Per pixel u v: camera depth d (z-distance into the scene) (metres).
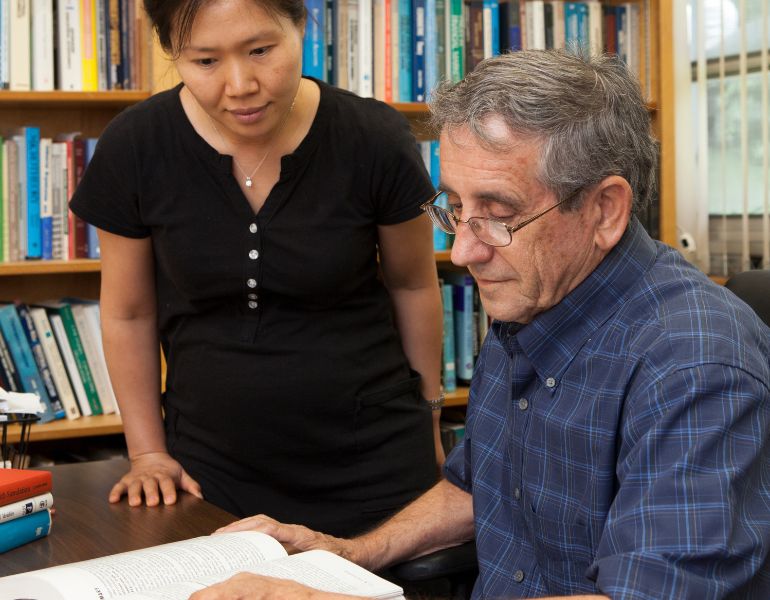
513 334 1.20
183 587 1.00
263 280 1.60
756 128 3.04
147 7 1.42
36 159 2.58
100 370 2.68
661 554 0.88
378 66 2.79
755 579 0.95
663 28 3.02
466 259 1.09
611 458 1.07
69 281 2.88
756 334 1.03
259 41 1.39
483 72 1.07
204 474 1.67
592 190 1.06
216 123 1.56
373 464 1.69
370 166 1.61
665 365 1.00
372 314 1.71
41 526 1.26
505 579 1.24
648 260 1.12
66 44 2.54
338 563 1.08
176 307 1.67
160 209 1.61
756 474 0.93
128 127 1.60
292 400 1.63
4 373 2.56
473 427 1.35
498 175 1.04
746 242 3.06
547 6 2.96
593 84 1.05
